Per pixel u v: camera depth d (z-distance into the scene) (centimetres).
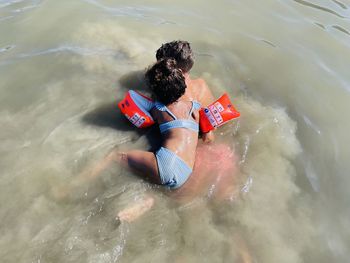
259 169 136
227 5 227
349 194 133
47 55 173
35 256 105
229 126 149
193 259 109
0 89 155
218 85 168
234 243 114
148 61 175
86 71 167
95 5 212
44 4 207
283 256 113
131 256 108
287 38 204
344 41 206
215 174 130
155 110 135
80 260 105
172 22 206
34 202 118
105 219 115
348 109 166
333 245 118
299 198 129
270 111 159
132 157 127
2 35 182
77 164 129
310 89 174
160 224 116
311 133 153
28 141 136
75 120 145
